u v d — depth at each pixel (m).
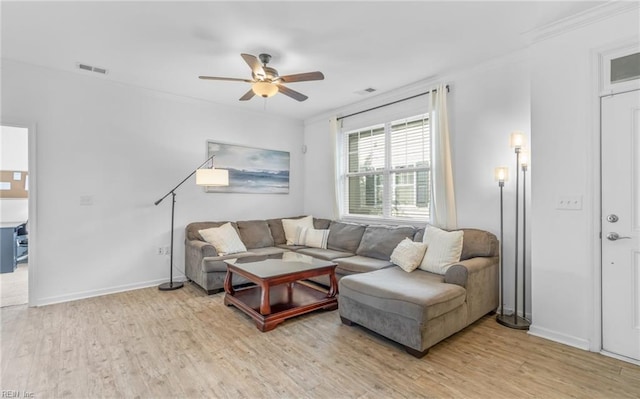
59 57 3.15
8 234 4.82
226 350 2.39
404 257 3.20
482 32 2.68
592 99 2.38
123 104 3.90
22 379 2.00
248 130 5.05
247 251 4.28
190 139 4.45
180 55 3.09
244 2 2.24
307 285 3.88
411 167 4.06
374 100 4.43
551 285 2.58
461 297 2.54
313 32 2.66
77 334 2.64
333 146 4.97
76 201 3.59
